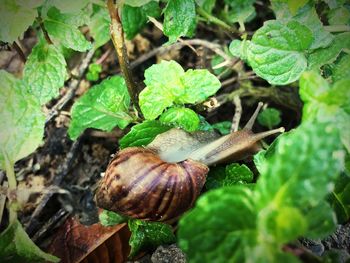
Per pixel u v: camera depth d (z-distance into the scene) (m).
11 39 0.10
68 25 0.11
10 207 0.09
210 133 0.11
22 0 0.10
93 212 0.12
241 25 0.13
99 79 0.15
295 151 0.06
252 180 0.11
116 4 0.10
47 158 0.13
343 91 0.07
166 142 0.11
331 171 0.06
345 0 0.10
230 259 0.06
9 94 0.10
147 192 0.09
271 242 0.06
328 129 0.06
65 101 0.14
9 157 0.10
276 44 0.10
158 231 0.10
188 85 0.10
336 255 0.07
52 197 0.12
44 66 0.11
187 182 0.10
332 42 0.10
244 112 0.14
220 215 0.06
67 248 0.11
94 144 0.14
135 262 0.11
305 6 0.10
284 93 0.14
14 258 0.09
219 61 0.14
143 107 0.10
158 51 0.15
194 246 0.06
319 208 0.06
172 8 0.11
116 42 0.11
